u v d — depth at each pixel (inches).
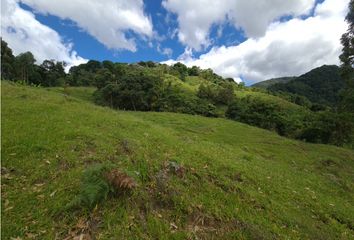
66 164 308.8
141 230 221.8
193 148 472.1
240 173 398.9
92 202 230.7
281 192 382.9
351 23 1046.4
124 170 274.1
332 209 378.6
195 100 2827.3
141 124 633.0
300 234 275.4
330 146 1278.3
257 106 2313.0
